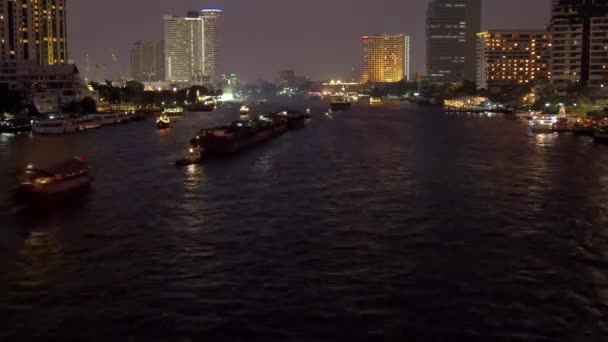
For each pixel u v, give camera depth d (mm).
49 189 89250
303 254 62250
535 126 189625
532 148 148375
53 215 79625
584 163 122312
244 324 46594
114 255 62781
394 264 59156
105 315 48375
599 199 87875
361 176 107812
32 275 57281
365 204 84562
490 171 112938
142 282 55031
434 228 72062
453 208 82250
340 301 50469
